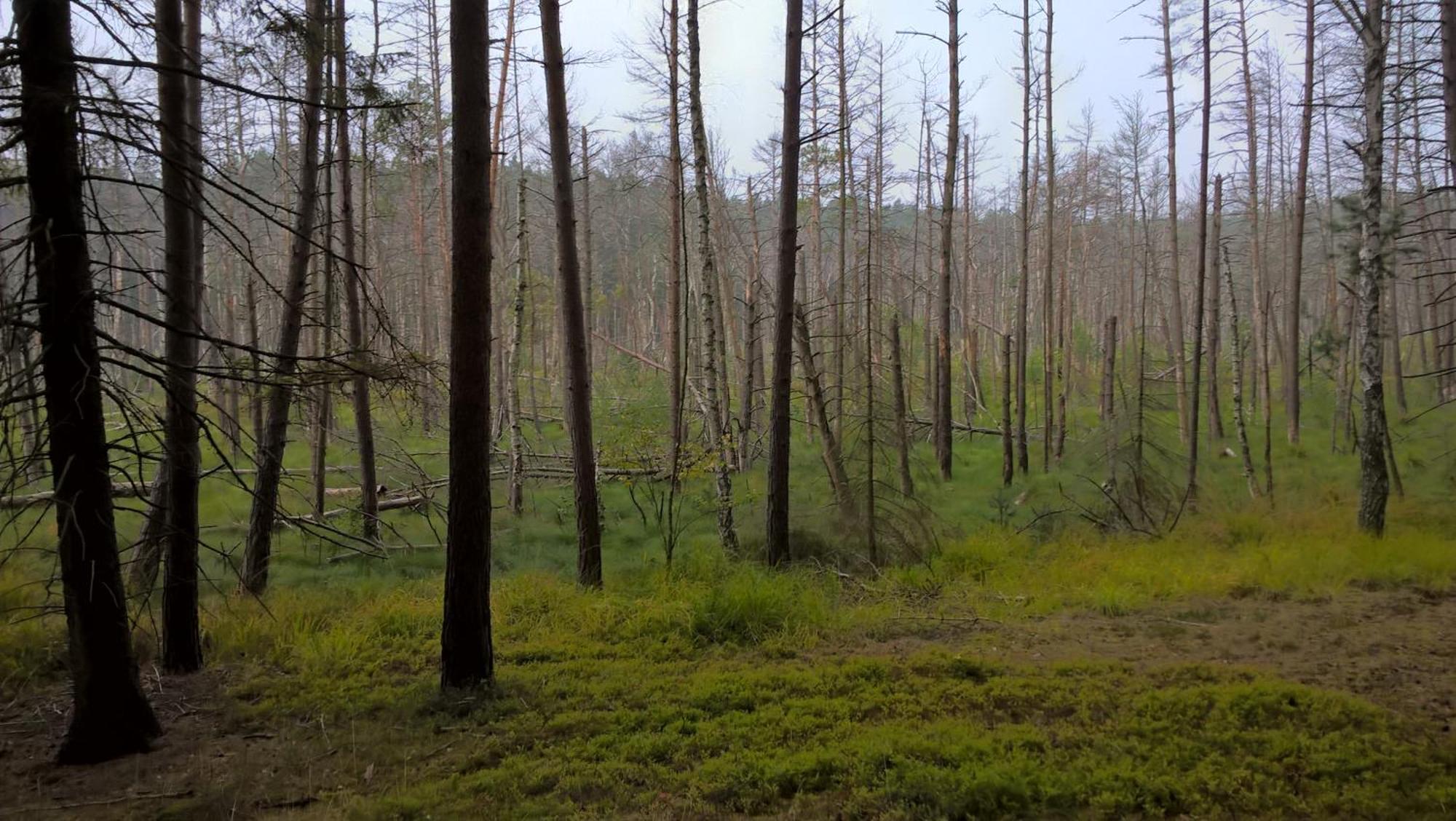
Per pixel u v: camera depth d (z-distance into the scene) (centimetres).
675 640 823
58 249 501
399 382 641
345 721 625
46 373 509
